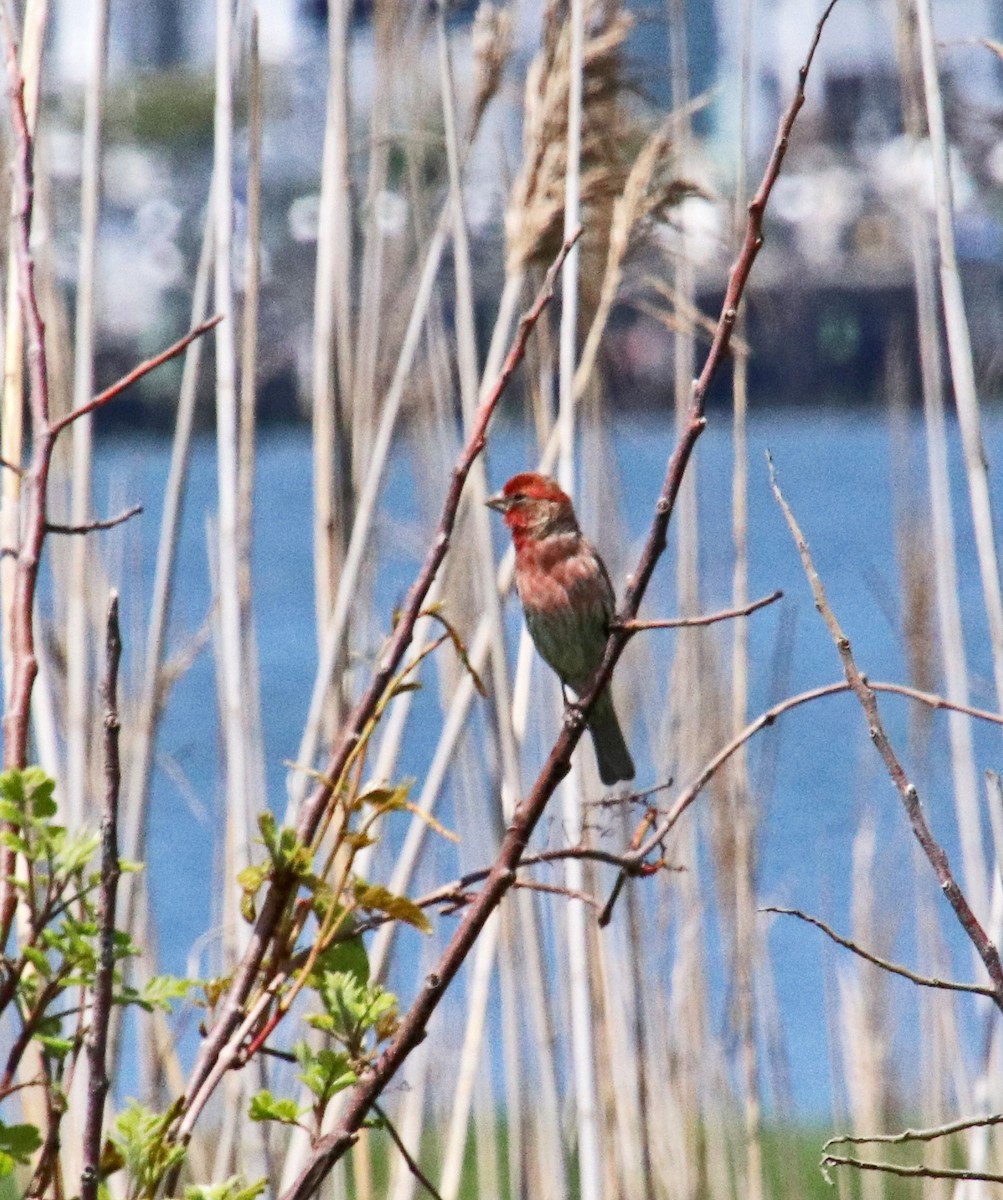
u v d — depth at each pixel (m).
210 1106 9.77
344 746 5.68
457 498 5.90
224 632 7.93
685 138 10.09
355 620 9.52
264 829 5.42
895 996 12.64
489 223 12.83
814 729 28.28
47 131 9.12
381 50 10.53
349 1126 5.24
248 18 9.06
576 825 8.50
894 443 11.98
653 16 10.09
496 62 9.98
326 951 5.55
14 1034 7.71
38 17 6.96
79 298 8.37
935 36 8.02
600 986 9.97
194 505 43.72
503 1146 15.19
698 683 10.96
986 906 8.95
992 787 7.08
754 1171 10.33
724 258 10.84
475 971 9.30
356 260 10.21
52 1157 5.18
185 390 8.55
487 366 9.76
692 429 5.76
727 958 10.94
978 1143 8.81
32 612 5.48
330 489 9.27
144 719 8.26
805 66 5.57
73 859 4.98
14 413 6.56
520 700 9.19
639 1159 9.91
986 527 7.60
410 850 8.53
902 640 11.89
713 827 11.04
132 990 5.20
